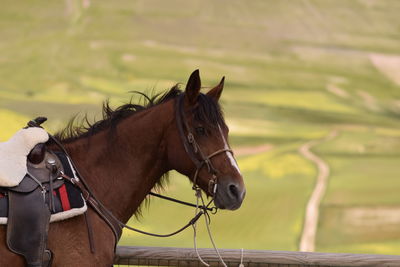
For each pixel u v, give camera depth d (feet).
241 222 97.30
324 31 396.78
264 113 247.09
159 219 83.61
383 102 297.12
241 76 316.81
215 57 344.69
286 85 309.22
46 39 339.77
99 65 312.29
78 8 386.11
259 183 131.23
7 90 252.42
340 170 149.07
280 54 359.25
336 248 94.38
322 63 350.02
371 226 105.60
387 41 387.34
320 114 257.34
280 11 419.33
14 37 339.98
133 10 395.34
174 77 309.63
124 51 335.06
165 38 364.99
